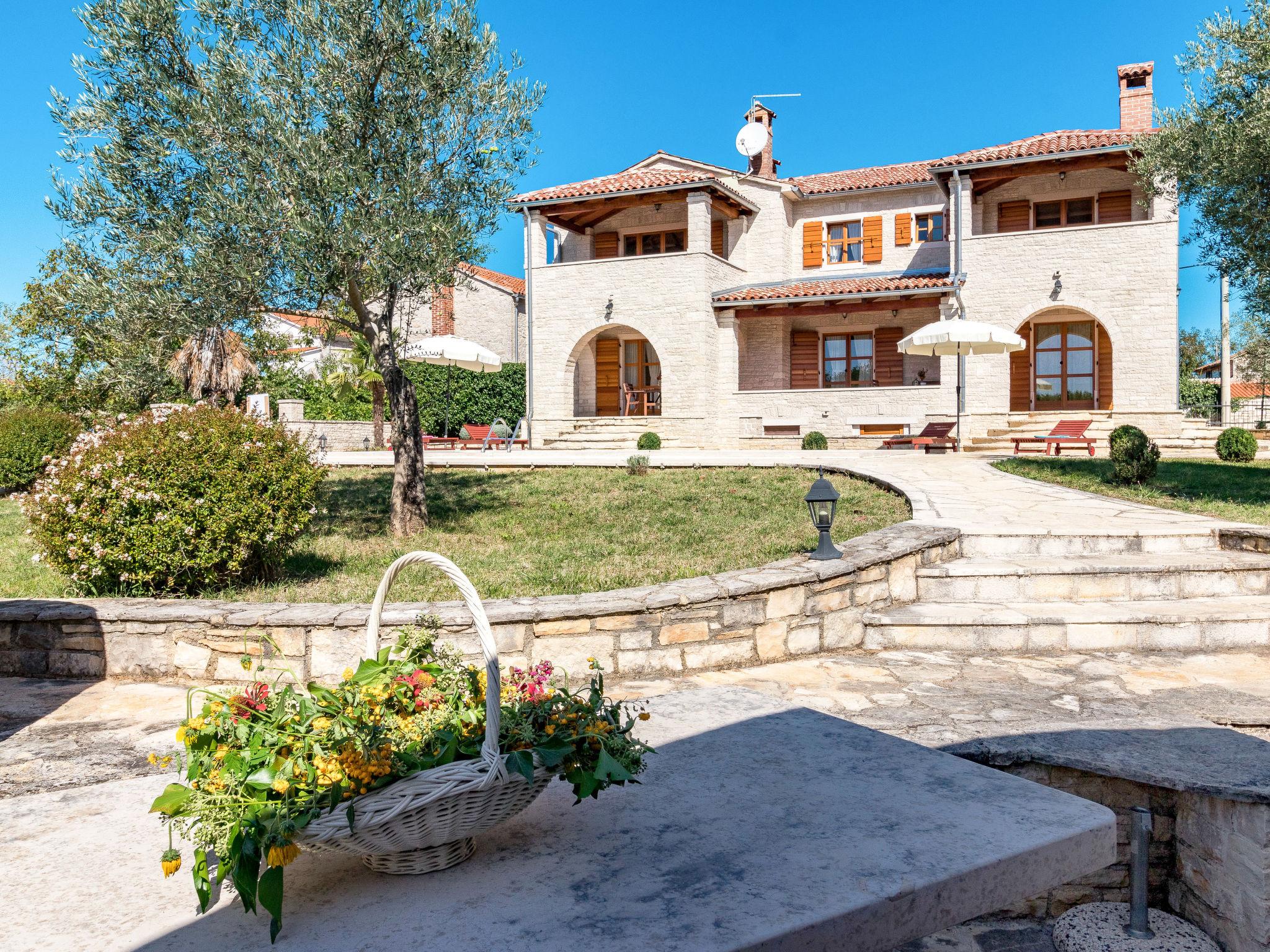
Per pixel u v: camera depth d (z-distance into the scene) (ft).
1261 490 34.24
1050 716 14.85
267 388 95.86
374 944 6.04
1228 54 35.14
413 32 28.53
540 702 7.61
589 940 5.95
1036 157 59.93
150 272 27.04
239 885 6.23
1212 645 19.92
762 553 24.90
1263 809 10.74
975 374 63.05
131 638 18.76
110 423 24.25
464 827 6.94
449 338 61.26
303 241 25.96
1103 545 24.45
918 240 74.08
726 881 6.70
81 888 7.08
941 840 7.27
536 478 46.19
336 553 28.32
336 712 7.18
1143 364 58.95
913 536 23.57
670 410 70.95
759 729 10.31
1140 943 10.91
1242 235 35.09
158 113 26.86
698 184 68.95
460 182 30.09
